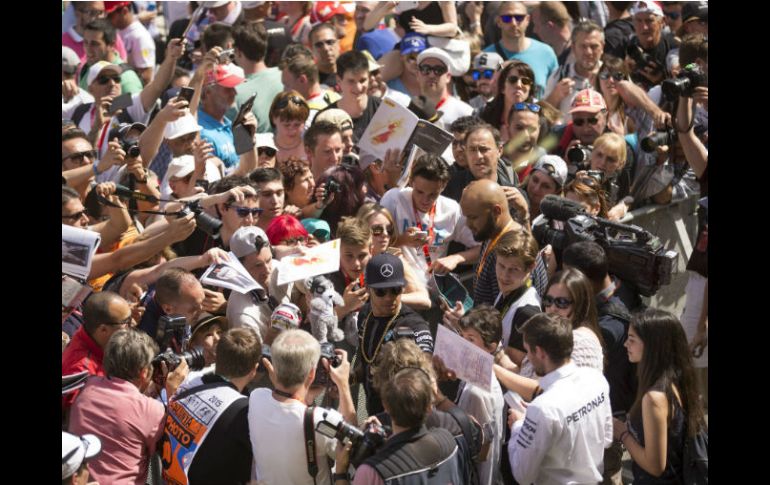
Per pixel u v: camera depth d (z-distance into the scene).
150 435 11.98
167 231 15.93
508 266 14.57
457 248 18.36
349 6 28.94
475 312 12.88
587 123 21.42
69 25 29.19
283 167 18.58
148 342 12.24
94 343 13.30
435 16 26.23
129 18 28.64
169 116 19.14
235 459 11.71
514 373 13.33
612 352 14.32
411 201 17.59
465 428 11.57
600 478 12.26
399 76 25.31
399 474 10.58
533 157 21.17
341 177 18.22
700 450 12.38
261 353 12.45
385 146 18.80
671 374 12.27
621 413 14.35
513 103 21.88
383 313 14.01
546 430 11.64
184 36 22.45
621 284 15.56
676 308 21.72
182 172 18.42
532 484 12.09
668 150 20.84
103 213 18.70
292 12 29.59
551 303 13.58
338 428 11.29
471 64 25.36
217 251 15.19
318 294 14.52
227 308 14.98
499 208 15.97
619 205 19.44
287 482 11.57
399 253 16.59
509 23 26.34
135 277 15.41
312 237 16.80
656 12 25.59
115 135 18.92
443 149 18.48
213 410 11.76
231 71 21.92
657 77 25.22
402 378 10.84
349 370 13.41
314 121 19.25
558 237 16.30
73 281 13.58
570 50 26.97
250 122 19.03
